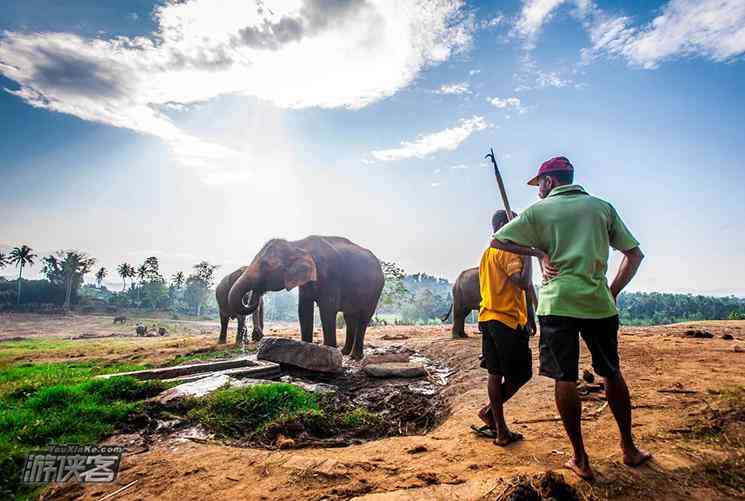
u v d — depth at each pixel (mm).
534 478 2496
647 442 3135
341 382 6832
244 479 3027
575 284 2703
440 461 3092
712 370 5270
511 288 3428
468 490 2559
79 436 3941
